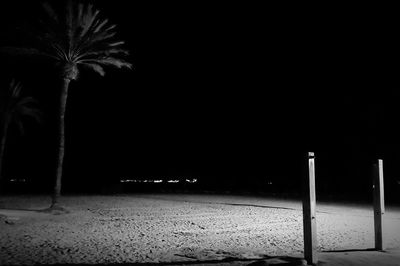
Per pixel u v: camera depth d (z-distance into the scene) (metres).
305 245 9.38
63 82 23.02
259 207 27.70
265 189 53.44
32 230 15.32
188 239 14.17
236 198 37.19
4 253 10.70
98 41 23.28
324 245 13.17
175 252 11.48
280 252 11.70
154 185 59.47
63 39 22.05
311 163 9.44
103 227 16.84
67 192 42.38
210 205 29.00
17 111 33.53
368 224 19.16
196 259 10.32
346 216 22.67
